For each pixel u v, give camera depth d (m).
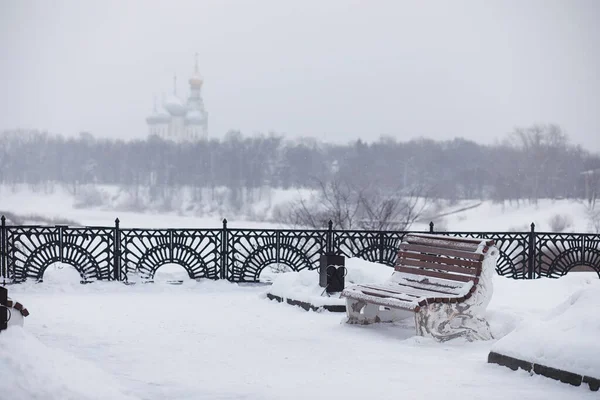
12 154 100.75
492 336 6.98
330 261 8.90
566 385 5.09
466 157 74.62
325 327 7.59
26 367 4.38
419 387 5.07
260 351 6.30
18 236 10.85
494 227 60.16
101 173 98.38
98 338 6.84
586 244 12.91
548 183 69.88
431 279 7.45
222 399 4.70
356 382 5.21
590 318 5.40
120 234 11.20
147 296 10.11
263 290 10.88
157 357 6.00
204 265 11.55
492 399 4.76
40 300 9.54
